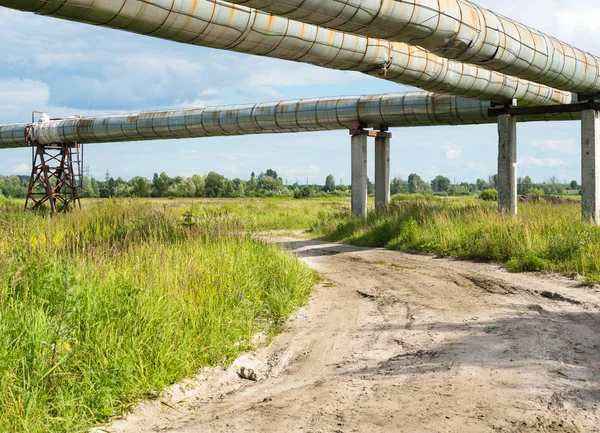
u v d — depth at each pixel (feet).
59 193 103.76
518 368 19.44
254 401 17.75
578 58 54.13
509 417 15.24
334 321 29.04
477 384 17.99
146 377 18.30
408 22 35.42
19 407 14.57
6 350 16.63
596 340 22.99
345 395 17.72
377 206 86.74
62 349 17.47
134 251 31.50
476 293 34.83
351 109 76.23
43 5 28.43
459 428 14.61
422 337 24.66
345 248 63.62
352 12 32.35
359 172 78.54
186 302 24.94
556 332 24.41
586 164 60.70
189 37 35.42
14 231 30.68
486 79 56.90
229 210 112.16
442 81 52.42
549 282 37.19
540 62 48.75
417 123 76.07
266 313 30.09
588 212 60.49
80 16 30.32
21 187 329.31
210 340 22.66
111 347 18.58
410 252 57.62
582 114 60.80
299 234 85.66
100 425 15.69
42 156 101.09
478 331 25.11
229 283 30.19
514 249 47.93
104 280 24.04
